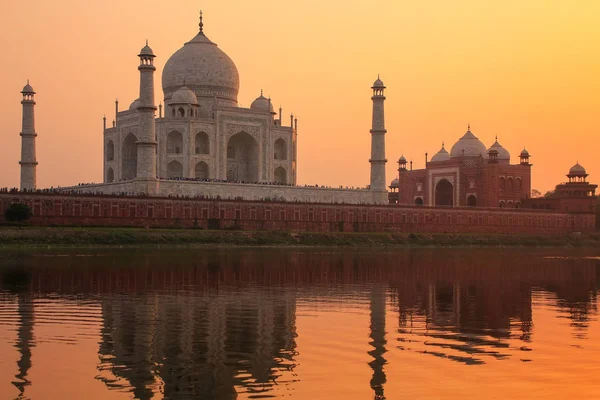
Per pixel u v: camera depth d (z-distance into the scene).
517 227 180.75
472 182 194.38
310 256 106.56
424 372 32.66
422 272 82.25
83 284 63.78
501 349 37.59
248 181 167.88
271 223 142.75
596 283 72.19
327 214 150.50
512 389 30.16
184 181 141.38
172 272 75.62
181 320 45.47
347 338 40.12
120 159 163.62
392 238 149.88
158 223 130.38
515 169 195.75
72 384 30.45
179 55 166.88
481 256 118.19
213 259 94.88
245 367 33.38
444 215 168.50
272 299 56.03
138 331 41.59
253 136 165.25
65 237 111.88
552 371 33.00
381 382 30.98
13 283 63.94
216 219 136.38
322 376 31.88
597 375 32.38
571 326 44.97
